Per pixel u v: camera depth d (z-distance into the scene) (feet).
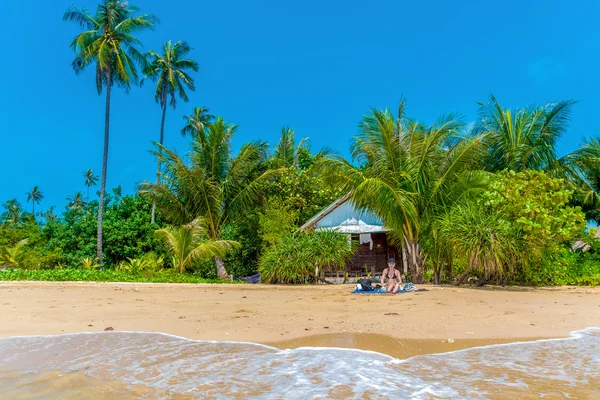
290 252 53.93
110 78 80.02
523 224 40.57
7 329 21.88
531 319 23.75
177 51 109.09
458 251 42.68
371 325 22.30
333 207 65.87
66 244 81.05
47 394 12.08
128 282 53.93
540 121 68.74
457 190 46.14
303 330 21.18
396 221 47.37
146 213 87.20
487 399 11.21
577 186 69.97
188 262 63.93
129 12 81.71
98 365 15.10
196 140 74.43
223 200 71.92
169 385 12.80
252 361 15.43
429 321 23.29
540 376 13.30
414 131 48.34
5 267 75.05
